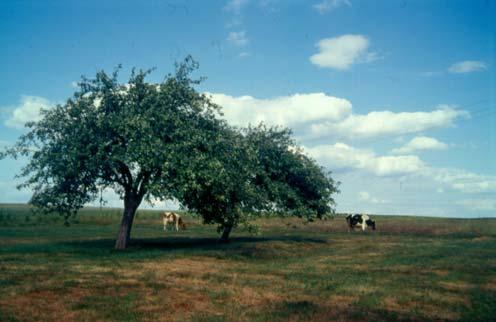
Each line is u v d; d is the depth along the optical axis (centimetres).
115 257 2638
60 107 2942
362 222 6419
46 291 1573
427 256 3039
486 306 1527
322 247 3869
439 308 1502
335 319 1312
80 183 2970
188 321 1255
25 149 2911
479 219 9531
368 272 2275
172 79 3073
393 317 1356
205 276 2019
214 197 3256
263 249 3375
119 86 3025
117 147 2855
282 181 4378
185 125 2953
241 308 1424
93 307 1381
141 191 3164
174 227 6725
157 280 1878
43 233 4644
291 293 1697
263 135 4319
